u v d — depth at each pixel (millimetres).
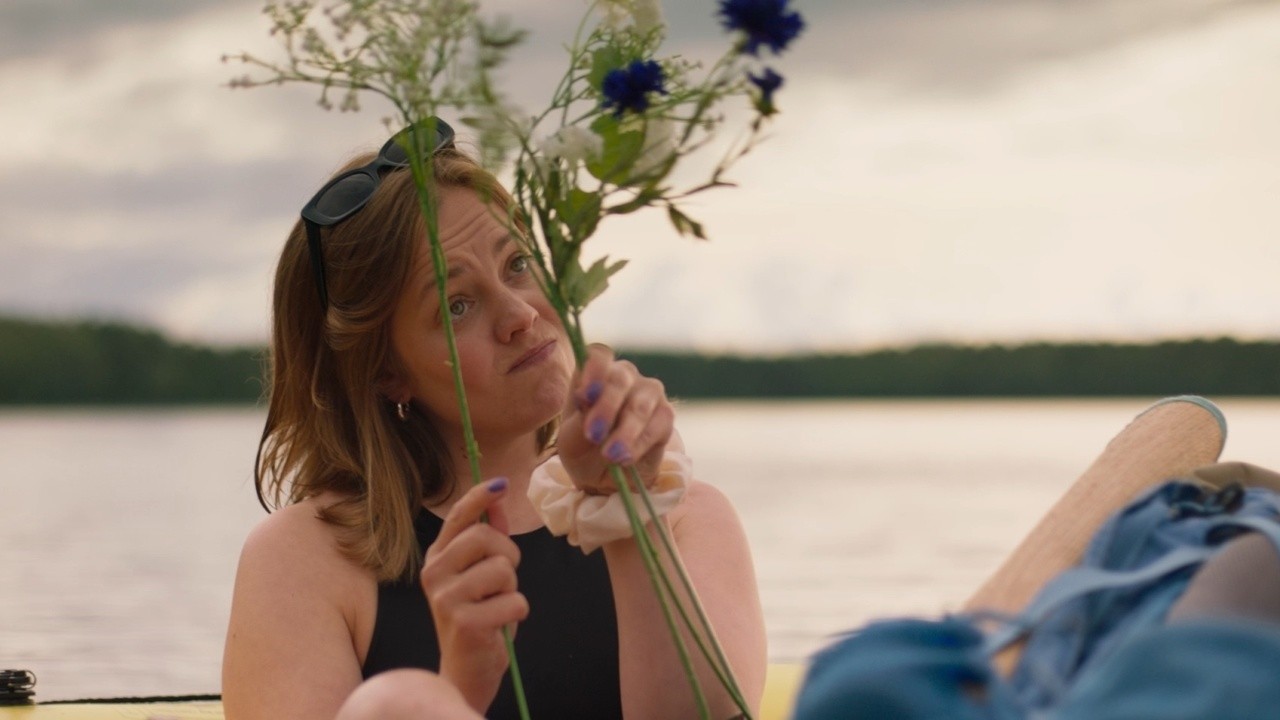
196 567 5488
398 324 1551
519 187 1080
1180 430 1235
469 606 1071
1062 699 757
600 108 1089
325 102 1094
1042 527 1164
